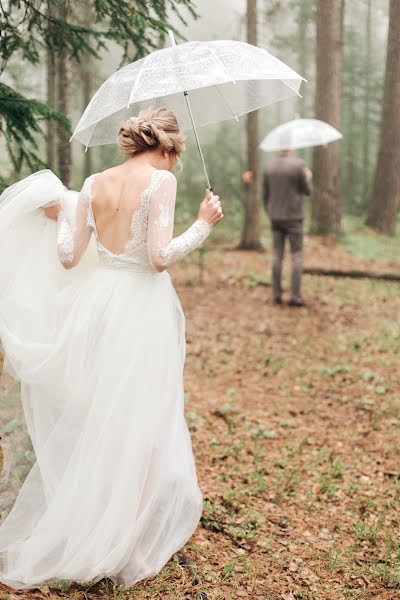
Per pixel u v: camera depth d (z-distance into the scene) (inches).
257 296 390.6
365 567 131.6
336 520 153.4
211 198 116.3
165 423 117.5
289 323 339.6
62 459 117.9
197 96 138.7
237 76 115.1
